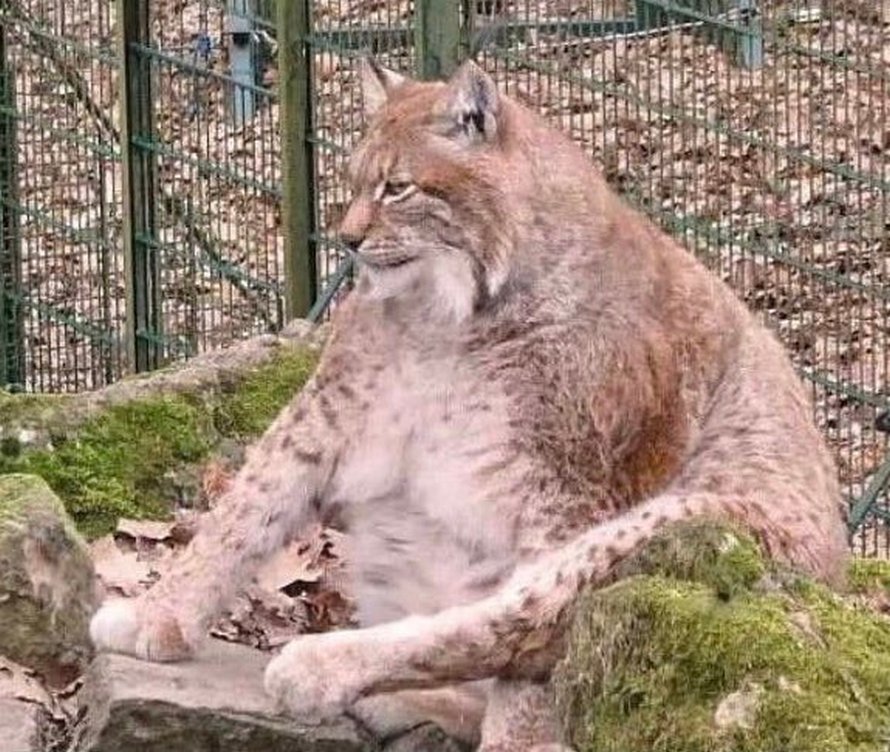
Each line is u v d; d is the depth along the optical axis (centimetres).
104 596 941
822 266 1283
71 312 1631
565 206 889
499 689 844
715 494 871
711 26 1291
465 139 892
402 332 891
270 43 1466
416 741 853
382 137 900
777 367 934
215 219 1503
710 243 1309
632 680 779
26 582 891
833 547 898
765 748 745
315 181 1420
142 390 1121
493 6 1342
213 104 1491
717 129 1295
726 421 902
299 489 899
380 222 891
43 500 916
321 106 1412
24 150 1648
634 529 843
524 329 876
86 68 1586
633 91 1316
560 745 805
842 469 1266
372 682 827
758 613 782
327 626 973
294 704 827
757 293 1302
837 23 1266
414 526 897
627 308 887
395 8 1398
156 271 1540
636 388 881
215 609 886
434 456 885
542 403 873
